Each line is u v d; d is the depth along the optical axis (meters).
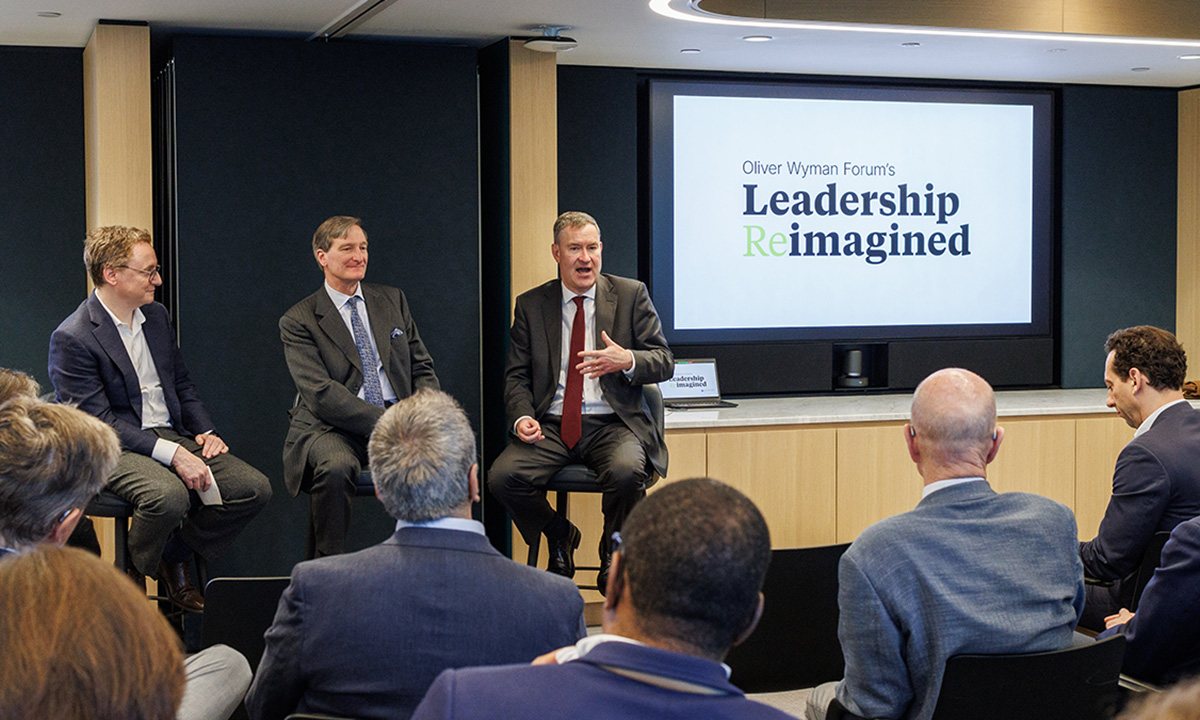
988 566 1.96
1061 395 5.78
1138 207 6.11
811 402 5.50
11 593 0.94
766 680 2.73
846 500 5.06
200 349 4.54
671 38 4.76
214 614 2.38
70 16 4.33
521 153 4.79
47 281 5.26
